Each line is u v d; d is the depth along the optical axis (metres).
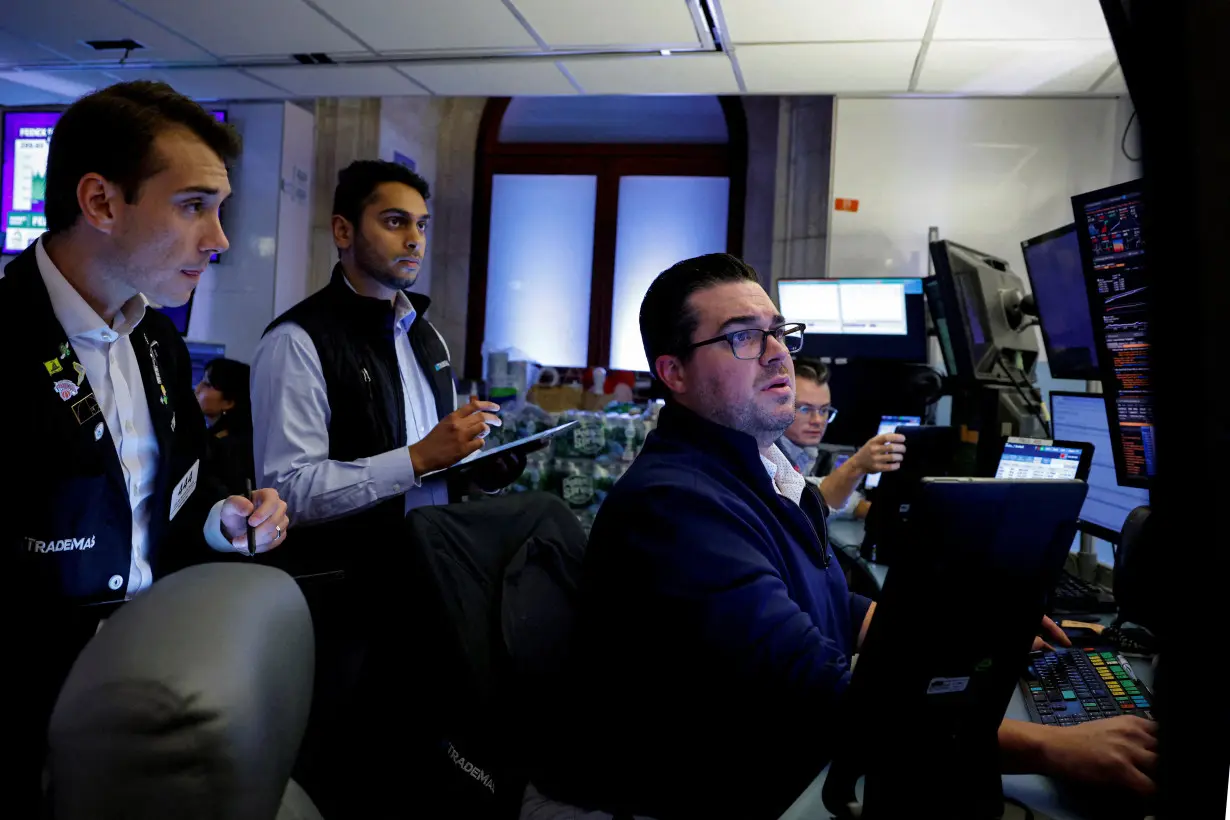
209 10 3.75
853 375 3.34
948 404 3.83
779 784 1.00
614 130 6.32
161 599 0.55
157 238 1.11
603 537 1.12
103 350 1.18
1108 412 1.53
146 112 1.08
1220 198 0.42
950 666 0.87
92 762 0.46
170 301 1.19
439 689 1.23
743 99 6.10
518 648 1.24
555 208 6.37
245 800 0.48
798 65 4.01
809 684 0.93
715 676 0.98
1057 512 0.87
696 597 0.99
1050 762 0.94
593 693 1.12
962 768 0.93
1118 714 1.13
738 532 1.06
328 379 1.81
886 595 0.82
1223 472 0.42
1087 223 1.50
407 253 1.88
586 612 1.15
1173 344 0.43
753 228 6.08
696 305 1.20
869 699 0.86
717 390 1.19
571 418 2.70
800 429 2.63
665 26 3.65
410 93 4.74
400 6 3.59
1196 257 0.42
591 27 3.71
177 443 1.31
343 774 1.53
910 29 3.52
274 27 3.89
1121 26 0.47
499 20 3.68
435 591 1.22
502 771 1.24
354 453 1.84
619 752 1.08
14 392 1.05
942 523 0.80
